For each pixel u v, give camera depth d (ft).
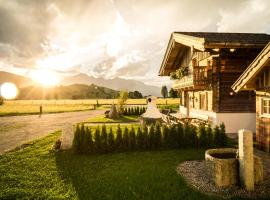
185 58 74.33
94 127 65.57
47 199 21.84
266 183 23.89
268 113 35.09
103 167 30.25
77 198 21.95
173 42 67.67
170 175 26.71
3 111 140.36
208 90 57.36
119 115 103.19
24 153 37.65
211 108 55.93
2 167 30.63
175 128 39.96
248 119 51.85
